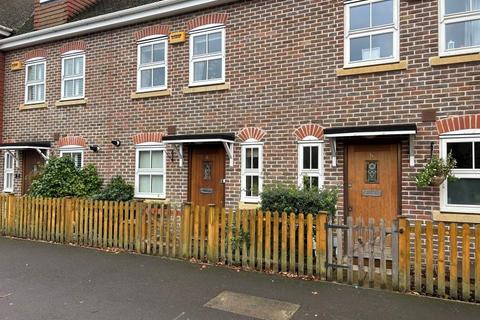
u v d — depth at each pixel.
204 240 7.13
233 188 8.98
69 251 7.89
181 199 9.61
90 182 10.45
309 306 5.07
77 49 11.41
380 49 7.70
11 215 9.40
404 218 5.62
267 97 8.71
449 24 7.14
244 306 5.08
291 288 5.71
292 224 6.31
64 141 11.51
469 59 6.91
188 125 9.63
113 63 10.80
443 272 5.39
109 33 10.91
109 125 10.77
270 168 8.59
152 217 7.68
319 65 8.20
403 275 5.58
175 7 9.70
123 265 6.88
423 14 7.32
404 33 7.45
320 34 8.22
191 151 9.66
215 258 6.96
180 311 4.92
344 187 7.85
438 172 6.82
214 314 4.84
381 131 7.12
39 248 8.15
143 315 4.79
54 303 5.17
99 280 6.09
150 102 10.19
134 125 10.38
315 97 8.20
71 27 11.23
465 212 6.85
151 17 10.14
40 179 10.17
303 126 8.30
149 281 6.03
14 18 14.12
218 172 9.33
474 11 6.95
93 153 10.98
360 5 7.87
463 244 5.29
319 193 6.95
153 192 10.11
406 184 7.32
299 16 8.45
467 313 4.85
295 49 8.46
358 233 5.90
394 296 5.41
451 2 7.14
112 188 9.77
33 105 12.12
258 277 6.20
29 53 12.34
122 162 10.51
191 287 5.76
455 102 7.00
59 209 8.76
